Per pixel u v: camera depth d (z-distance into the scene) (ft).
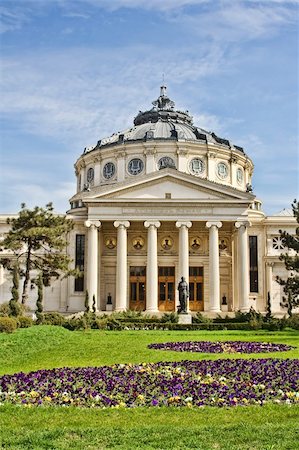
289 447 40.55
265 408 54.70
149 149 281.74
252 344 123.44
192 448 40.73
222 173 291.17
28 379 72.38
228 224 258.98
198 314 207.51
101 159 294.66
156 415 52.11
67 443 42.39
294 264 182.70
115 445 41.83
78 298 261.44
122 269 244.83
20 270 219.00
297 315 192.13
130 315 215.72
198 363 87.76
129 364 87.97
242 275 244.42
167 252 265.54
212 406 56.34
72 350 112.88
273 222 269.85
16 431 46.34
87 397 60.44
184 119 336.29
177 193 249.34
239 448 40.37
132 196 249.14
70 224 226.79
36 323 169.37
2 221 269.44
